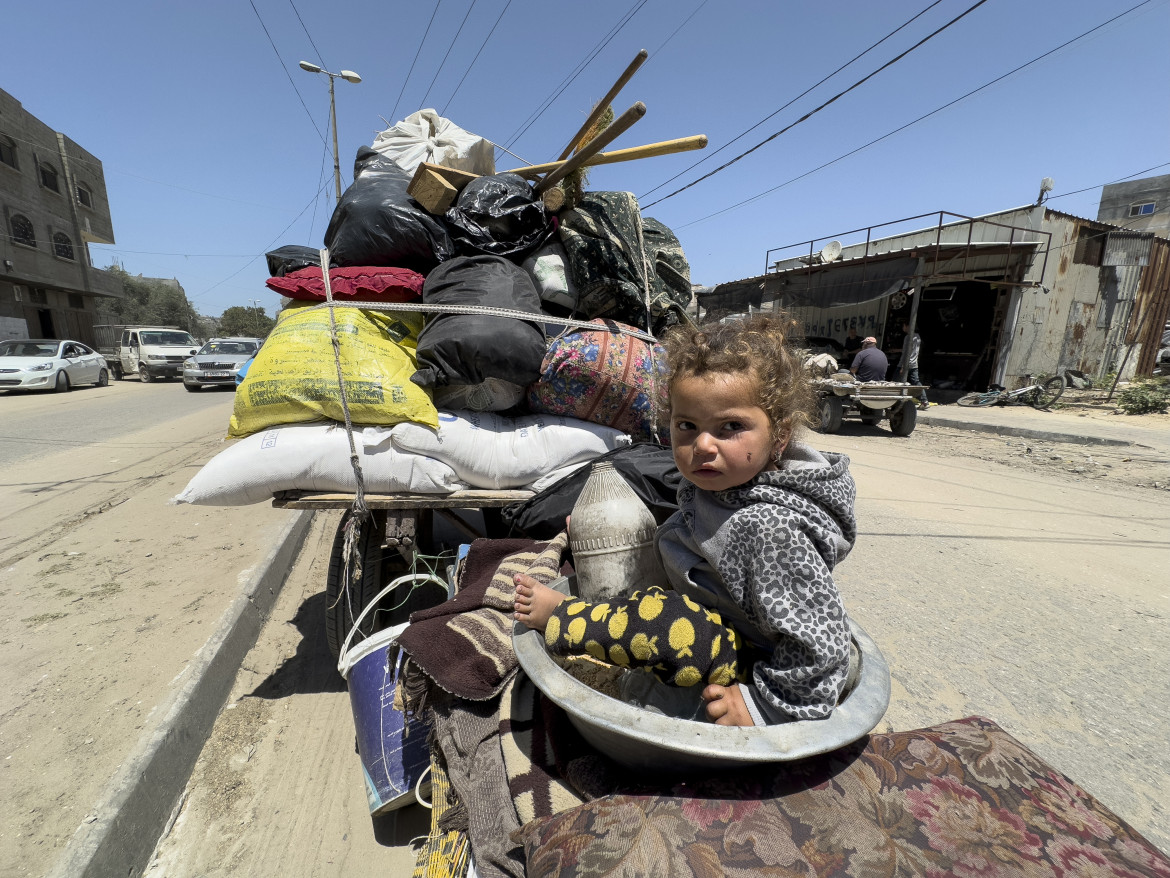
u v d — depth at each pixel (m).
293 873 1.79
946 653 2.84
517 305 2.43
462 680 1.54
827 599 1.03
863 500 5.51
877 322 16.50
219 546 4.25
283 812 2.02
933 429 10.63
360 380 2.25
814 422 1.22
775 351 1.12
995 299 14.09
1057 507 5.34
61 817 1.86
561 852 0.97
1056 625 3.12
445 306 2.38
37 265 24.70
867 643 1.26
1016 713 2.40
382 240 2.66
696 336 1.13
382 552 2.59
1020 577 3.74
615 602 1.19
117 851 1.73
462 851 1.37
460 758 1.50
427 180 2.58
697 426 1.12
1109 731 2.30
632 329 2.72
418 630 1.63
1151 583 3.67
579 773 1.24
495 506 2.44
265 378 2.30
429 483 2.30
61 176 26.80
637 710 1.02
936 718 2.37
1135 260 14.77
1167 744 2.23
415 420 2.27
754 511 1.10
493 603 1.74
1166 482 6.34
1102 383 14.32
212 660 2.61
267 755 2.28
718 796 1.01
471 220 2.66
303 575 4.02
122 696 2.46
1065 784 1.09
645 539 1.50
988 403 12.98
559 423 2.59
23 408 12.19
